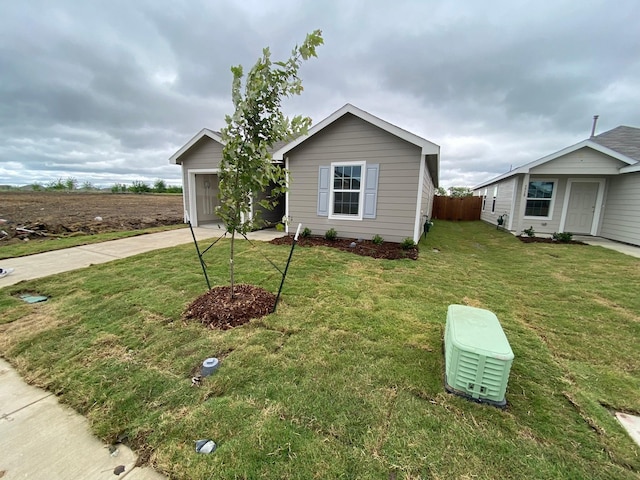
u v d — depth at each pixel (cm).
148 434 167
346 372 222
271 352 249
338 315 325
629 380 222
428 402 192
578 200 1030
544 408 188
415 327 301
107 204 1877
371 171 745
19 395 202
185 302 355
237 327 294
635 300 398
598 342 282
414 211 715
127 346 260
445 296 401
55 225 908
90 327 295
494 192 1495
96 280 436
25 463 150
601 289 445
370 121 696
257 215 331
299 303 357
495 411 184
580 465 148
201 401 192
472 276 509
